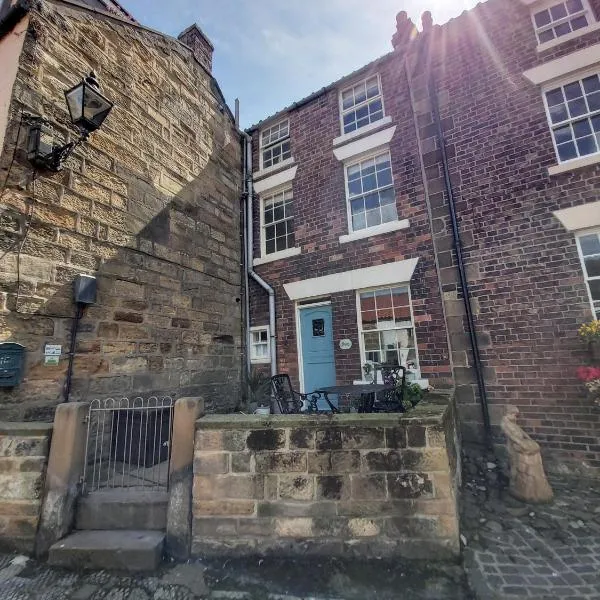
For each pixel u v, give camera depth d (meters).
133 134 6.19
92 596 2.74
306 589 2.83
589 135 5.62
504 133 6.12
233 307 8.20
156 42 6.99
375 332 6.96
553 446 5.07
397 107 7.50
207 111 8.29
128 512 3.44
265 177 9.16
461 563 3.08
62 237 4.85
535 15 6.36
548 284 5.42
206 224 7.78
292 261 8.20
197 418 3.55
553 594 2.72
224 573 3.02
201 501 3.34
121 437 5.00
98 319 5.20
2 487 3.37
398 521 3.20
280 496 3.30
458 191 6.34
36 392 4.35
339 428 3.39
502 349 5.60
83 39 5.52
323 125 8.50
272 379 5.71
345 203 7.81
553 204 5.55
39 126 4.60
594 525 3.68
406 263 6.74
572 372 5.10
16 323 4.24
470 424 5.64
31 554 3.22
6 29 4.90
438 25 7.10
